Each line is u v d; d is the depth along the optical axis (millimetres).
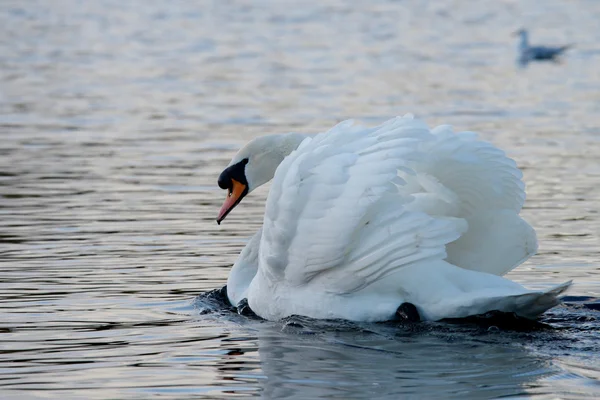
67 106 33438
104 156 24688
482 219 12109
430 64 45812
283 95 36000
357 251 11328
